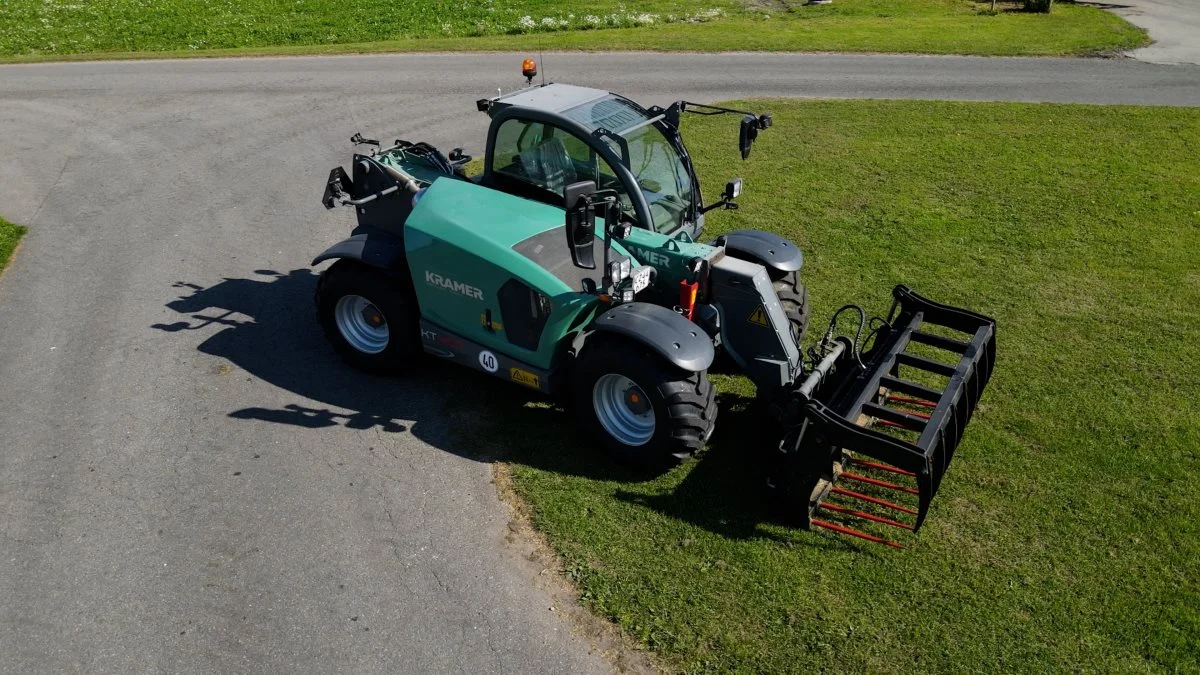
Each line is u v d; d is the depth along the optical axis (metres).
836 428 5.25
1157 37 21.56
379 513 5.84
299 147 13.55
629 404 6.20
